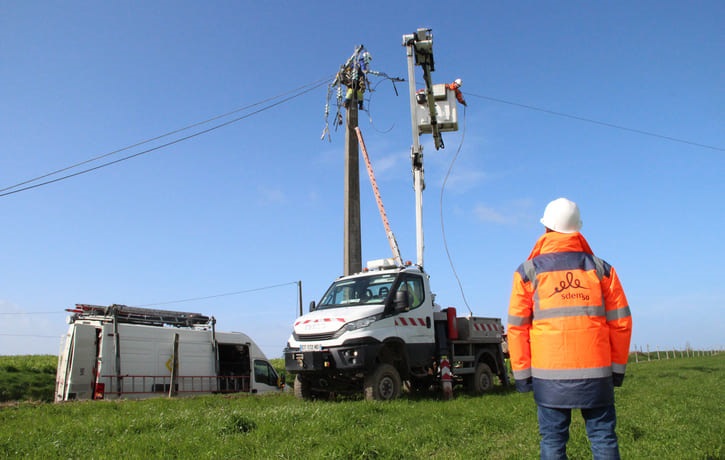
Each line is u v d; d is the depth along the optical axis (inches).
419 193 593.3
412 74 597.3
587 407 158.7
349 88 805.9
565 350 162.1
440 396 523.8
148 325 818.8
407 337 484.4
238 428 309.6
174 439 284.5
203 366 864.9
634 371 935.7
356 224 769.6
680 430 295.9
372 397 442.6
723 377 730.2
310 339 463.2
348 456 241.8
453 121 598.5
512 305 174.9
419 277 524.4
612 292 166.6
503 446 269.9
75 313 765.3
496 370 612.1
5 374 1170.0
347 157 789.2
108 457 247.8
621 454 243.0
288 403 459.5
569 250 171.8
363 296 499.8
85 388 731.4
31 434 307.0
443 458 244.5
